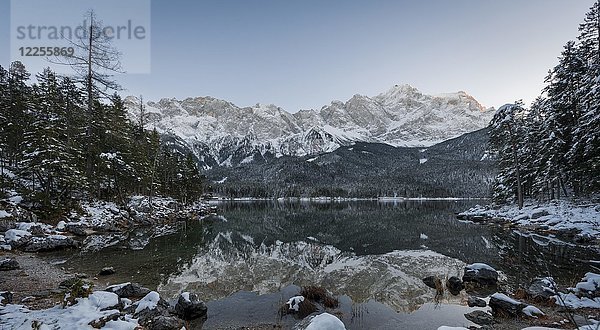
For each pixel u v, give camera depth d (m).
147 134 47.16
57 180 23.55
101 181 32.34
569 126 29.75
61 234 19.88
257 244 21.86
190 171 59.47
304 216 49.84
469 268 12.17
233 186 164.00
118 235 22.91
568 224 24.14
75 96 29.47
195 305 8.34
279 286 11.71
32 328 6.20
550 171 32.41
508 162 41.53
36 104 32.28
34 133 23.05
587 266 13.88
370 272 13.90
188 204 56.84
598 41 27.25
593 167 23.70
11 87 37.25
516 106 34.62
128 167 33.22
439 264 15.31
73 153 26.22
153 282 11.71
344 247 20.64
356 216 49.34
